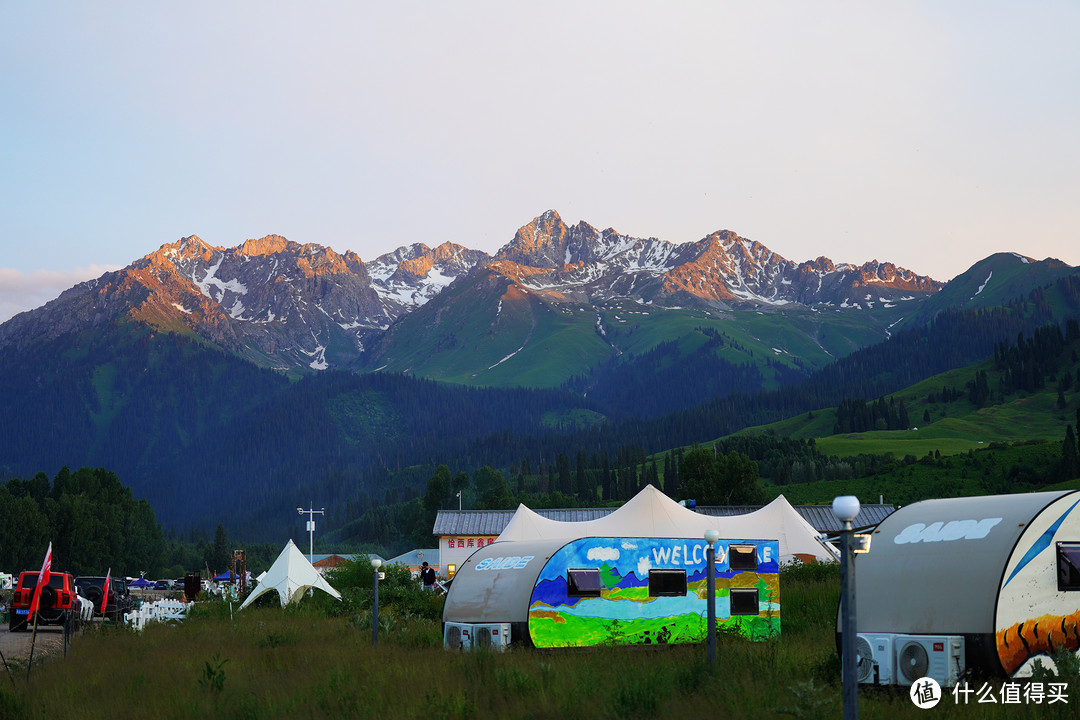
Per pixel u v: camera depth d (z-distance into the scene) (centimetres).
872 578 1823
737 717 1534
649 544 2512
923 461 16125
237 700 1827
